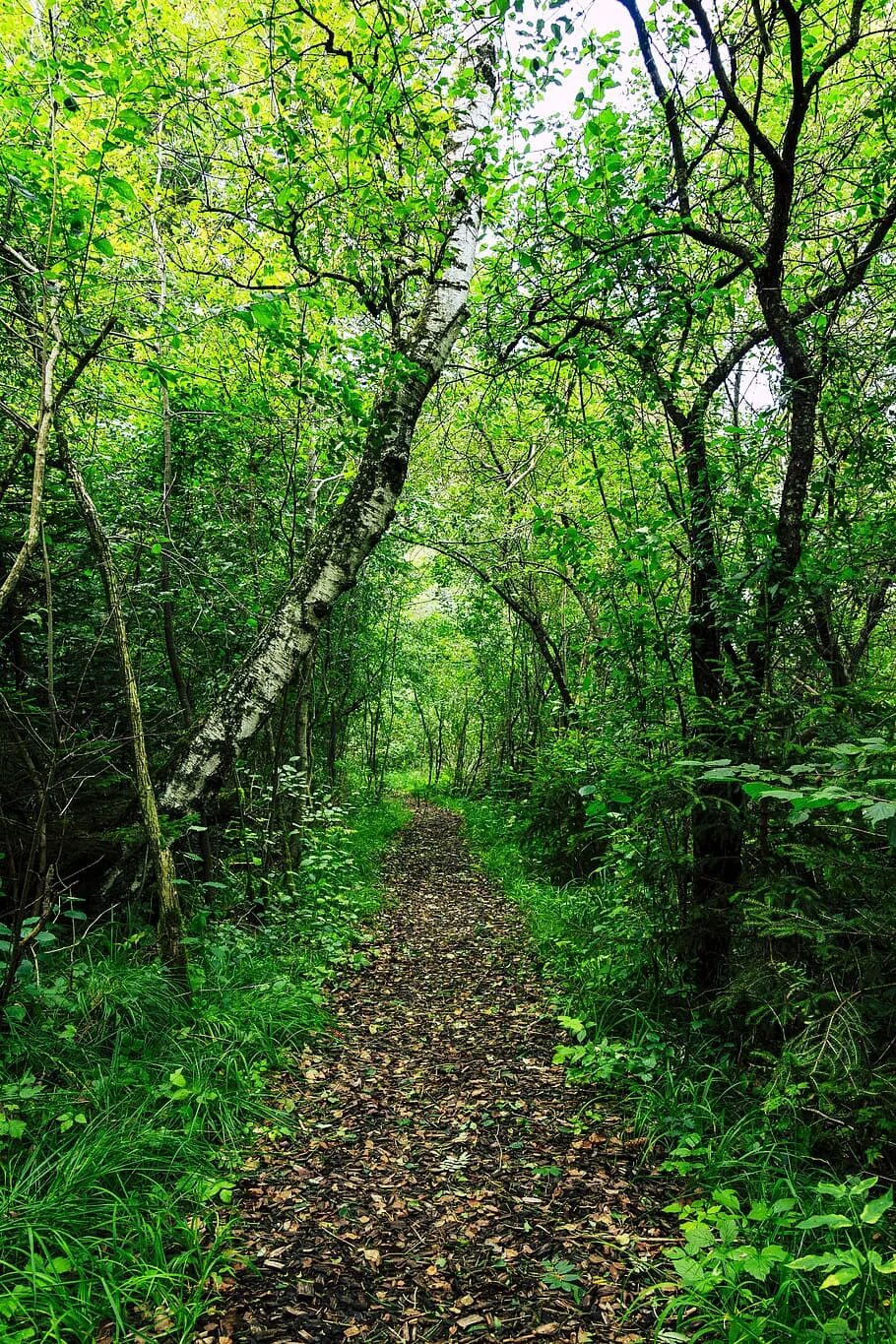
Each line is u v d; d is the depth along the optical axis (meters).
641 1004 4.89
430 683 24.70
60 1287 2.38
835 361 4.57
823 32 5.25
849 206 5.05
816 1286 2.44
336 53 5.23
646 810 4.42
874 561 4.52
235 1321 2.50
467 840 14.92
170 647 6.27
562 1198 3.26
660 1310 2.55
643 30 4.55
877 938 3.10
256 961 5.50
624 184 4.97
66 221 3.89
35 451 3.30
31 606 5.28
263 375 6.32
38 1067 3.48
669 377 5.09
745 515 4.62
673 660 5.11
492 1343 2.44
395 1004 5.80
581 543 5.20
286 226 5.50
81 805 5.34
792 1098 3.12
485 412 7.76
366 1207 3.20
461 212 5.47
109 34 4.85
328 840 9.32
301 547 8.20
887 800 2.41
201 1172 3.23
